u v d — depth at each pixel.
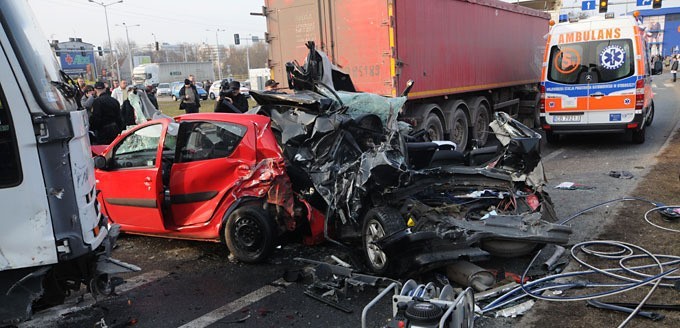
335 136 5.39
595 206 6.78
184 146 5.64
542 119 11.78
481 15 12.08
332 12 9.55
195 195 5.53
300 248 5.82
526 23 15.11
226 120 5.53
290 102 5.62
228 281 5.03
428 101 10.55
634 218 6.19
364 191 4.87
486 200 5.50
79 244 3.42
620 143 11.86
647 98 11.84
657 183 7.80
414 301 3.12
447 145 6.54
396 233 4.52
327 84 6.41
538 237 4.65
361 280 4.55
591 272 4.67
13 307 3.30
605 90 10.92
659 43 65.31
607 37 10.84
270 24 10.41
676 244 5.25
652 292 4.15
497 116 5.77
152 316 4.34
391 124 5.45
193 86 12.53
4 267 3.20
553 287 4.45
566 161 10.18
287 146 5.48
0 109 3.11
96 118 9.34
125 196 5.83
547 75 11.57
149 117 9.93
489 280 4.51
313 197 5.40
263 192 5.21
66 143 3.35
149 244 6.30
